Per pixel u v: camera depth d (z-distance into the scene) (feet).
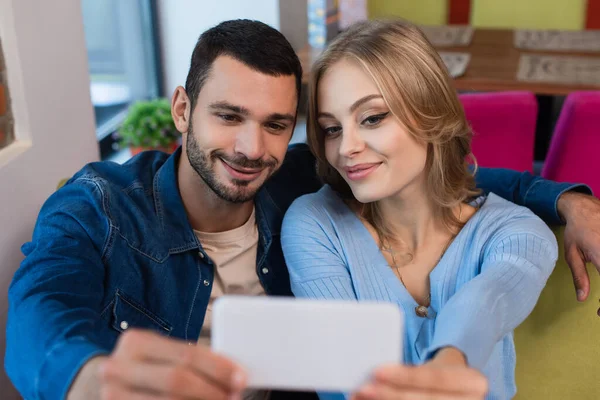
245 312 2.06
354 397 2.02
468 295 2.98
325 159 3.98
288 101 3.67
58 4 5.57
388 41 3.46
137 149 8.96
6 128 4.92
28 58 5.03
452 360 2.52
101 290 3.62
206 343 4.21
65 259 3.49
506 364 3.79
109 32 11.72
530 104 6.57
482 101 6.61
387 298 3.74
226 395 2.12
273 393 4.47
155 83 13.74
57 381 2.67
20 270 3.48
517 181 4.40
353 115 3.47
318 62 3.59
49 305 3.08
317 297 3.66
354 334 2.07
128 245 3.86
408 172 3.56
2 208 4.54
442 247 3.88
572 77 8.34
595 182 6.98
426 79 3.51
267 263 4.29
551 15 12.41
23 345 2.93
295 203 4.10
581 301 3.95
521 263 3.31
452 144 3.79
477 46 9.98
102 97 11.53
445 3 12.60
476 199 4.07
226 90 3.57
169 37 13.38
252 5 13.07
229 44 3.57
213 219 4.12
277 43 3.61
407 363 3.69
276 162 3.81
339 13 13.17
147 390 2.09
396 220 3.86
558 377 4.31
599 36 10.33
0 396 4.53
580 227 3.83
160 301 3.97
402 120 3.44
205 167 3.78
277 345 2.08
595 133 6.62
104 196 3.85
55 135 5.52
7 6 4.75
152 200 4.11
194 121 3.76
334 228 3.92
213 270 4.16
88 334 2.91
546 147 10.41
